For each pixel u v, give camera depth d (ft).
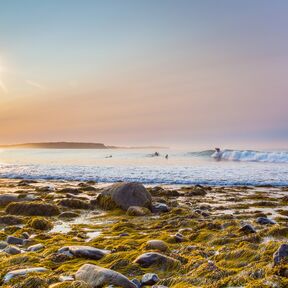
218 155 303.07
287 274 23.80
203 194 95.45
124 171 167.84
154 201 78.18
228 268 29.58
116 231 50.21
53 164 239.09
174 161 257.55
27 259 33.01
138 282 26.21
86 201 78.28
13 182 129.49
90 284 24.75
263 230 42.68
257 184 121.29
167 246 36.29
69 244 40.22
